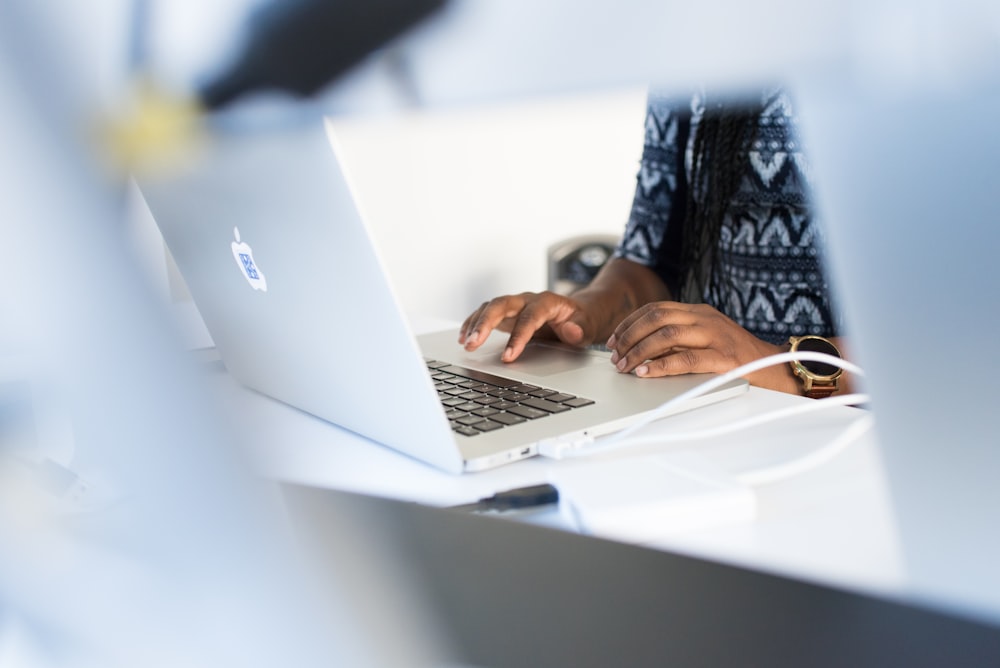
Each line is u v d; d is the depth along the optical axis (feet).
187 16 1.05
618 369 2.51
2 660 1.04
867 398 0.99
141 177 1.08
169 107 1.08
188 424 0.98
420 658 1.05
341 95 0.96
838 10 0.41
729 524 1.53
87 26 0.74
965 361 0.84
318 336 1.87
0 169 0.77
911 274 0.78
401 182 6.61
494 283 7.27
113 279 0.86
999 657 1.07
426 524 1.48
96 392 0.97
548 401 2.21
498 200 7.10
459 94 0.70
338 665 0.99
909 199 0.71
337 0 0.87
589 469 1.69
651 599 1.24
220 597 1.03
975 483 1.18
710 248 4.09
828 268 0.80
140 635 1.02
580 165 7.39
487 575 1.30
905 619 1.17
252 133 1.31
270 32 1.00
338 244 1.58
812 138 0.70
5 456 1.32
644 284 4.16
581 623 1.17
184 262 2.21
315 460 1.87
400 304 1.59
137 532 1.09
